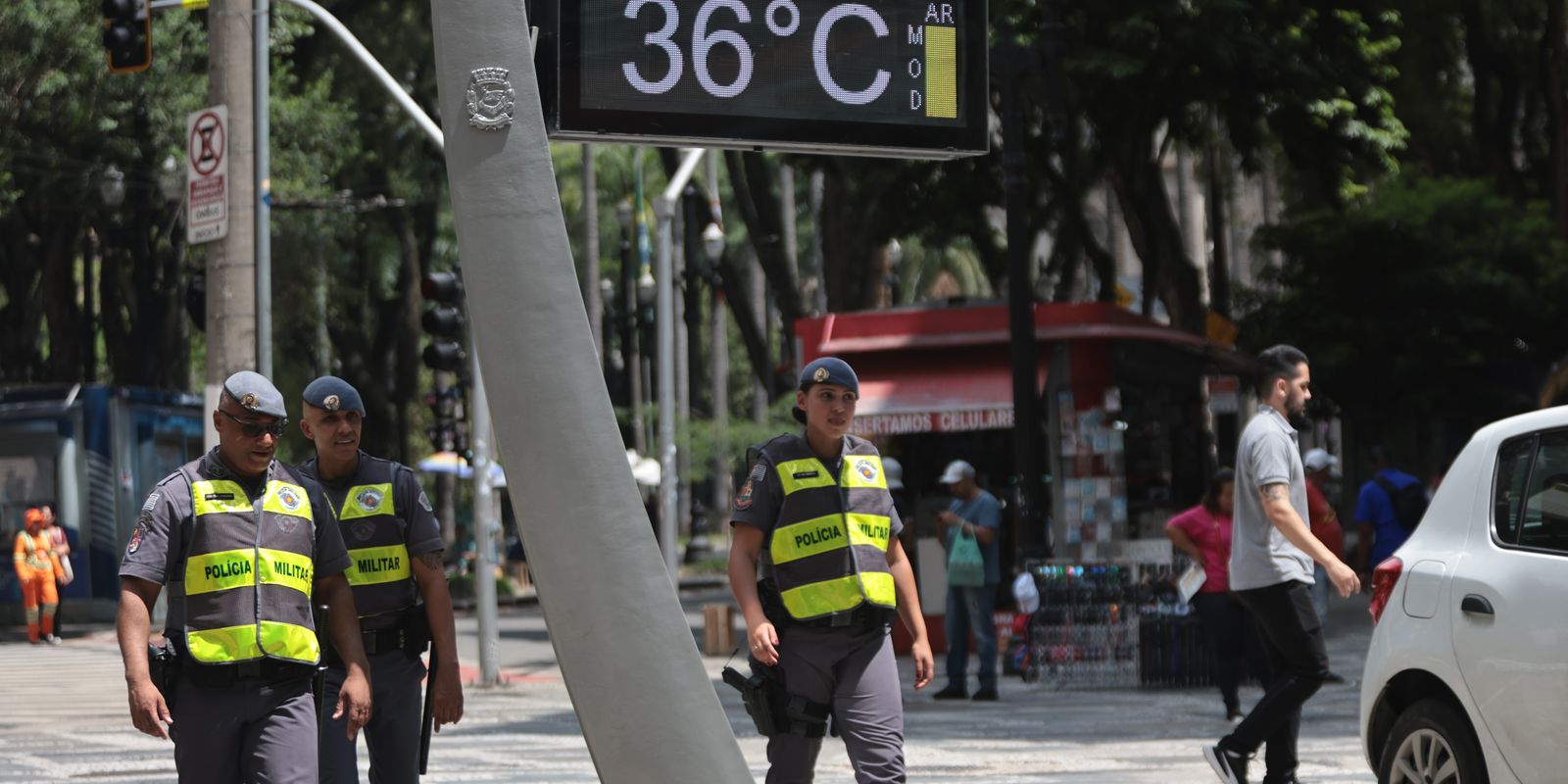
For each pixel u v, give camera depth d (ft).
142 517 48.67
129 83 252.01
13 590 257.75
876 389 174.81
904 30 59.67
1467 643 59.67
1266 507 70.90
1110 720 116.47
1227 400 189.57
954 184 207.21
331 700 57.11
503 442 39.63
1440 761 61.62
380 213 326.03
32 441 255.91
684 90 55.67
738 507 57.00
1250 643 113.80
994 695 131.75
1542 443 60.13
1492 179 262.26
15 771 98.17
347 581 56.03
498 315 39.60
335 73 298.97
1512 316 244.01
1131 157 207.41
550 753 104.88
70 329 305.12
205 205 145.69
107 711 139.64
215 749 48.57
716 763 39.19
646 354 414.21
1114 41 183.11
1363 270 245.04
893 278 381.19
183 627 48.78
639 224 434.30
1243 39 184.75
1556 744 55.98
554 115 53.88
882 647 56.80
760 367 282.15
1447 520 62.80
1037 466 145.38
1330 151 197.36
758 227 252.21
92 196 265.95
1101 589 142.51
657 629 39.22
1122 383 181.27
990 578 131.95
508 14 40.34
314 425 58.03
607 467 39.42
